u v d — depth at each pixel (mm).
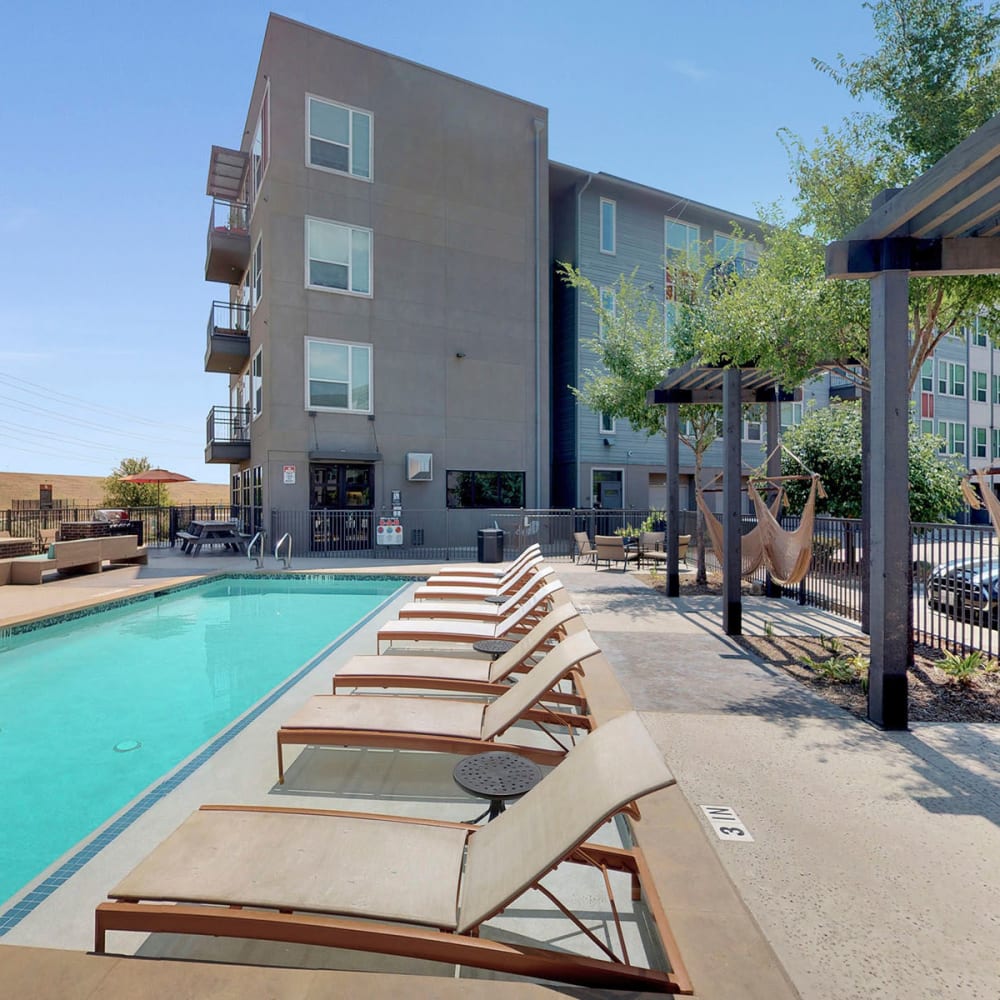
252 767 3799
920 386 27641
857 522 7980
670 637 6926
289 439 16312
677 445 9781
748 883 2479
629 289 14391
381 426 17547
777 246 7355
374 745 3496
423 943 1840
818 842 2781
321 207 16766
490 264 19250
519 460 19703
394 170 17797
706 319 10312
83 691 5977
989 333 6309
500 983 1792
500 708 3705
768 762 3629
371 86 17500
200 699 5734
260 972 1809
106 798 3807
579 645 3562
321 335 16750
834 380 26094
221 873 2080
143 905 1979
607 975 1811
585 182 21344
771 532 7348
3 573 11039
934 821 2969
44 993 1727
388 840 2312
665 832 2732
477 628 6164
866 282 5727
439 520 18172
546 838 1944
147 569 13508
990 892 2426
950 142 5531
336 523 16812
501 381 19391
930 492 12891
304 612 10016
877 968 2018
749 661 5883
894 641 4164
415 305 18078
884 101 6035
